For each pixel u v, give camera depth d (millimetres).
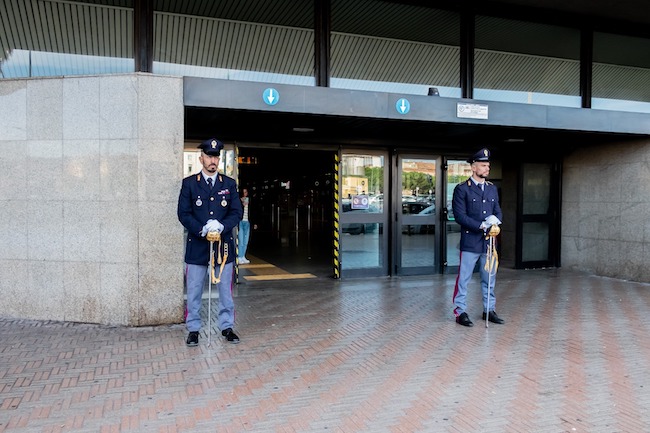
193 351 4977
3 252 6074
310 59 7273
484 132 8367
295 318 6285
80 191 5855
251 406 3740
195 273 5176
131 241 5754
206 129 7914
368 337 5488
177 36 6637
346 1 7535
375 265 9250
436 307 6898
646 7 8500
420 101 6965
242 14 6938
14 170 5996
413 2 7848
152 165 5746
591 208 9781
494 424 3473
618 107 9352
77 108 5828
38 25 6277
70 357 4766
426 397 3922
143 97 5703
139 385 4113
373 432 3354
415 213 9383
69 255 5914
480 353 4965
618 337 5516
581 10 8625
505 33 8523
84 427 3389
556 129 7891
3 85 5980
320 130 8234
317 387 4105
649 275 8703
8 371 4387
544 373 4434
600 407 3746
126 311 5809
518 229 10211
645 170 8773
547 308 6879
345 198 8977
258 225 22344
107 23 6395
